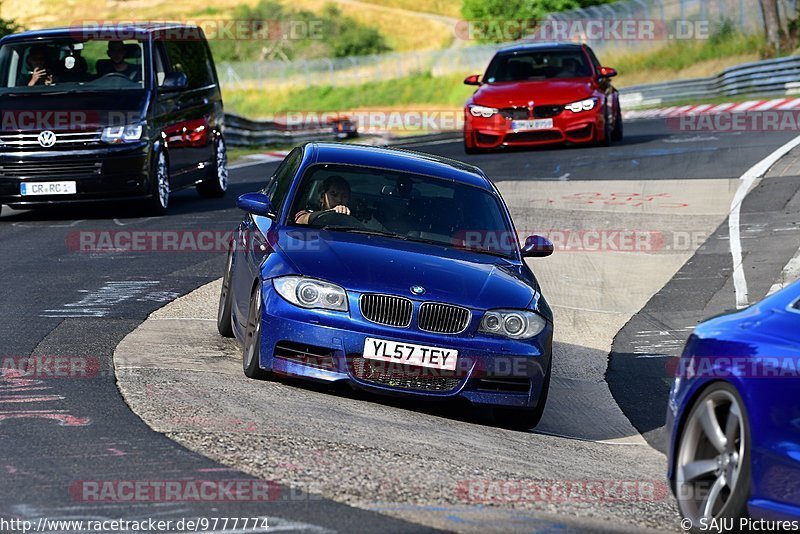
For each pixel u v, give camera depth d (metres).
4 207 60.47
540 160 74.56
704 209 57.81
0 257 44.91
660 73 172.75
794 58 123.00
